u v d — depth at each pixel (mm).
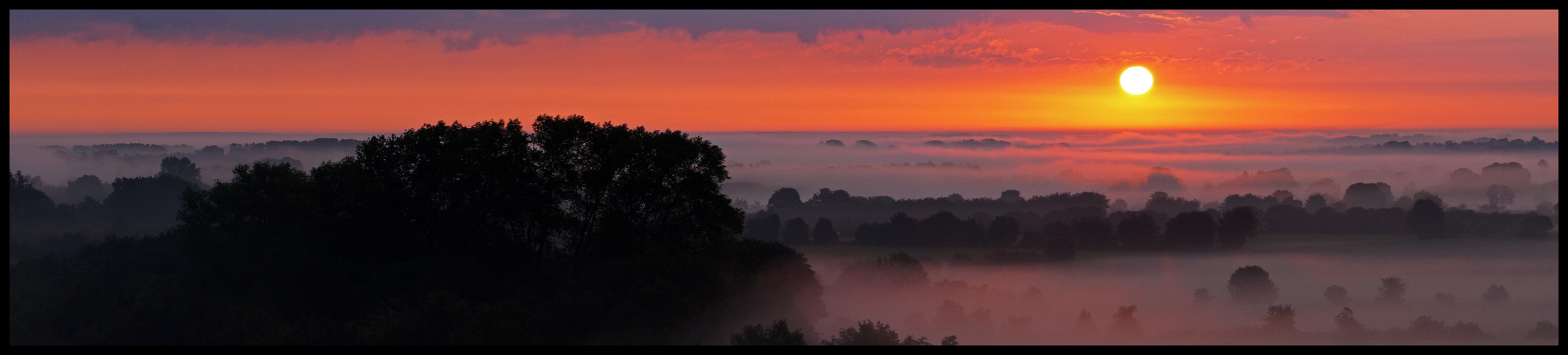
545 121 42219
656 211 42969
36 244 92000
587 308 36188
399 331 34656
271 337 35062
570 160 42094
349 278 40938
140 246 51969
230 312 37656
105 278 42719
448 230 41500
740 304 41594
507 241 42562
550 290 41156
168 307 38344
